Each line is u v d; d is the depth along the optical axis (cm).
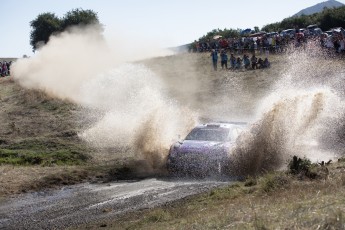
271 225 565
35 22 6988
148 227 784
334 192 736
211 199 965
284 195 816
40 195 1184
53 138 2048
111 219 916
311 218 554
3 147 1966
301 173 1014
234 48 4147
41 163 1669
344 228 502
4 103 3145
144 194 1126
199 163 1288
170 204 988
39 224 923
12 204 1098
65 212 1004
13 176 1365
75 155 1745
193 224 702
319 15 5638
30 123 2470
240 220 645
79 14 6900
